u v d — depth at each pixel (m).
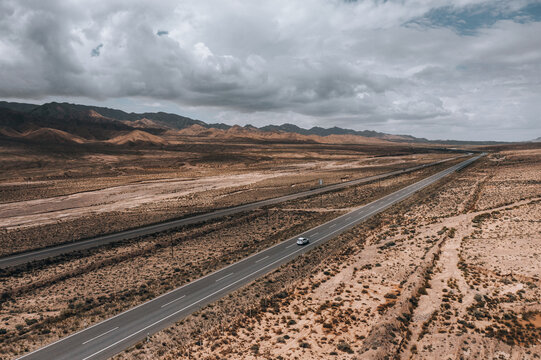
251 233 71.88
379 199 100.38
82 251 61.31
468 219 65.44
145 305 40.81
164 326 35.94
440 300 36.59
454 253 49.66
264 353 29.70
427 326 32.19
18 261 56.81
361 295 39.44
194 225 78.06
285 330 33.56
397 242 57.81
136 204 108.31
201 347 31.58
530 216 62.81
